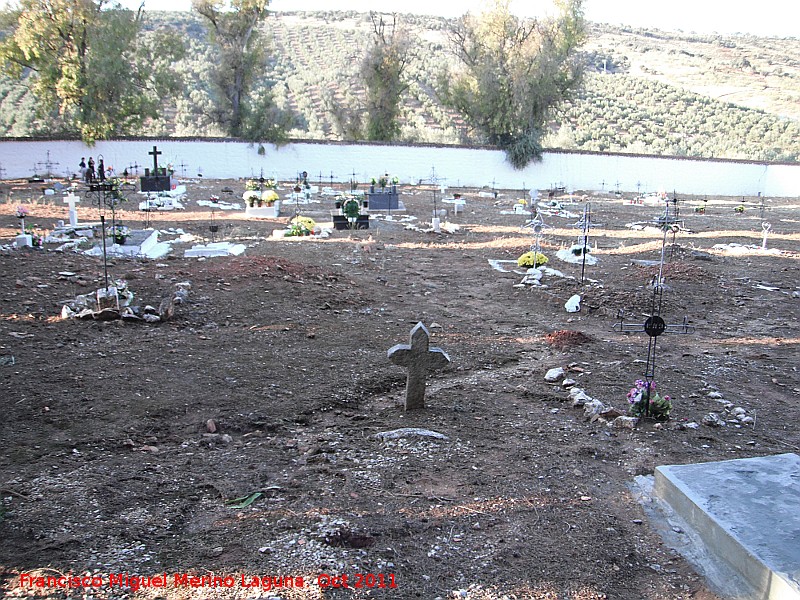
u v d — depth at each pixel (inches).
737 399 360.2
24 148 1477.6
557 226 1077.1
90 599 173.8
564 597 185.2
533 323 518.0
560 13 1926.7
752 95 3612.2
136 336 420.8
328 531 208.2
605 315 547.5
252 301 506.9
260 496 232.8
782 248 887.1
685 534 220.7
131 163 1583.4
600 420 319.9
